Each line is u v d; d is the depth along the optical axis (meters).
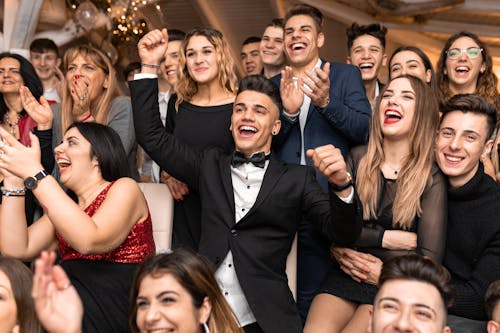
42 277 1.69
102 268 2.81
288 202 3.00
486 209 2.96
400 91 3.12
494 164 3.73
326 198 3.00
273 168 3.07
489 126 3.01
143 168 4.54
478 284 2.87
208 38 3.49
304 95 3.61
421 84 3.14
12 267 2.33
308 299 3.33
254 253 2.94
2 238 2.84
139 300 2.29
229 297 2.93
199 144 3.38
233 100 3.47
